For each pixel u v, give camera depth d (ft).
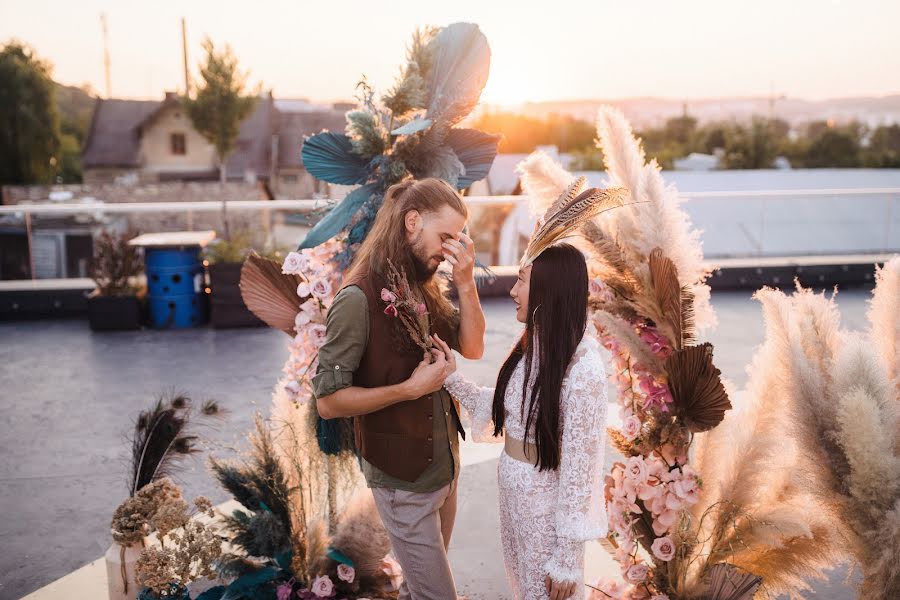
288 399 9.10
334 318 6.69
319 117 189.98
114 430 15.57
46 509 12.16
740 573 7.24
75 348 21.89
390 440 6.93
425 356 6.76
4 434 15.40
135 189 129.59
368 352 6.82
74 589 9.80
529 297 6.61
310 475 9.04
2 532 11.42
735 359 20.30
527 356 6.72
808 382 6.89
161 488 8.71
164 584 8.01
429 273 7.25
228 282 23.80
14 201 121.90
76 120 254.88
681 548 7.59
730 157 193.16
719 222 29.19
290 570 8.81
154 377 19.10
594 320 7.87
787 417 7.20
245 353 21.25
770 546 7.37
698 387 7.15
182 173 176.65
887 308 7.47
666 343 7.70
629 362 7.96
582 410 6.35
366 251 7.07
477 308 7.41
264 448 8.79
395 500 7.04
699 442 7.76
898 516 6.29
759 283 28.96
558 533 6.44
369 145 8.40
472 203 27.40
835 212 29.81
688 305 7.48
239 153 173.47
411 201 6.93
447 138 8.63
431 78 8.50
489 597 9.53
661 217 7.56
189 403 9.52
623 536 7.66
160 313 23.94
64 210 25.32
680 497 7.36
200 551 8.28
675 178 55.72
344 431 8.29
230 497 12.30
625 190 6.59
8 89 183.01
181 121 176.86
